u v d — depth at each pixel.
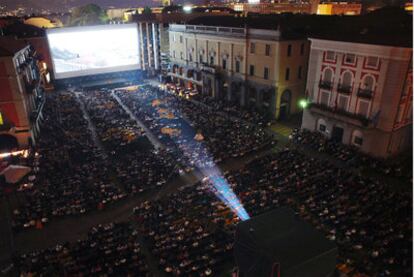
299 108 61.25
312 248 7.08
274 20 65.00
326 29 56.88
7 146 48.69
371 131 42.16
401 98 39.22
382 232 27.45
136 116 60.38
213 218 31.11
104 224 31.98
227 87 67.81
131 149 46.47
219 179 37.59
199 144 46.94
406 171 38.56
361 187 34.19
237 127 52.59
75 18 136.38
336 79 45.12
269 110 59.34
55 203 33.81
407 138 44.00
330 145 45.59
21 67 49.50
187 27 75.56
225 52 65.81
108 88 83.06
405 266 24.53
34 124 51.25
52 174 39.66
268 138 48.66
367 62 40.75
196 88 77.62
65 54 83.88
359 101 43.00
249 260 7.33
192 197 34.16
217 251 26.59
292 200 32.69
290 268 6.65
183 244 27.59
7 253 28.67
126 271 25.12
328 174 37.19
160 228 29.72
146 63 95.62
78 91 80.06
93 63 87.94
